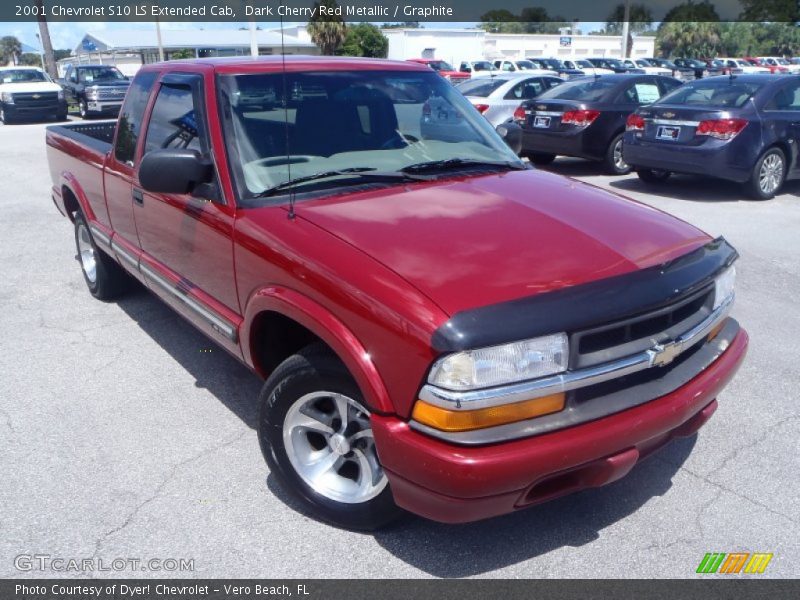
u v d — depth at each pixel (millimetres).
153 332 5309
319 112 3836
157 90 4352
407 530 3139
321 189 3463
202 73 3887
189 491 3406
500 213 3191
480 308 2521
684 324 2947
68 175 5809
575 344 2602
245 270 3322
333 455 3135
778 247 7395
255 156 3557
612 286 2705
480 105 13109
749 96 9477
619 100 11461
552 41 58188
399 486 2656
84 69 25312
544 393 2557
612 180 11297
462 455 2467
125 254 4770
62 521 3191
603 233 3066
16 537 3088
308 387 2996
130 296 6098
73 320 5551
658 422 2762
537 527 3158
